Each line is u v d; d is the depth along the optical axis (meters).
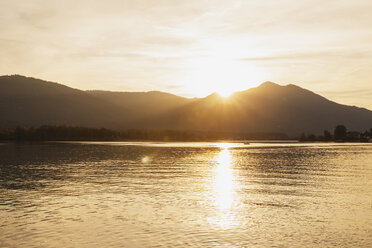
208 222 30.16
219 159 101.69
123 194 42.97
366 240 25.55
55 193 43.62
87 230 27.72
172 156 113.69
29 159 97.81
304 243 24.94
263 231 27.66
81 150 146.62
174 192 44.47
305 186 49.81
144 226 28.89
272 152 144.50
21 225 29.02
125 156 111.81
